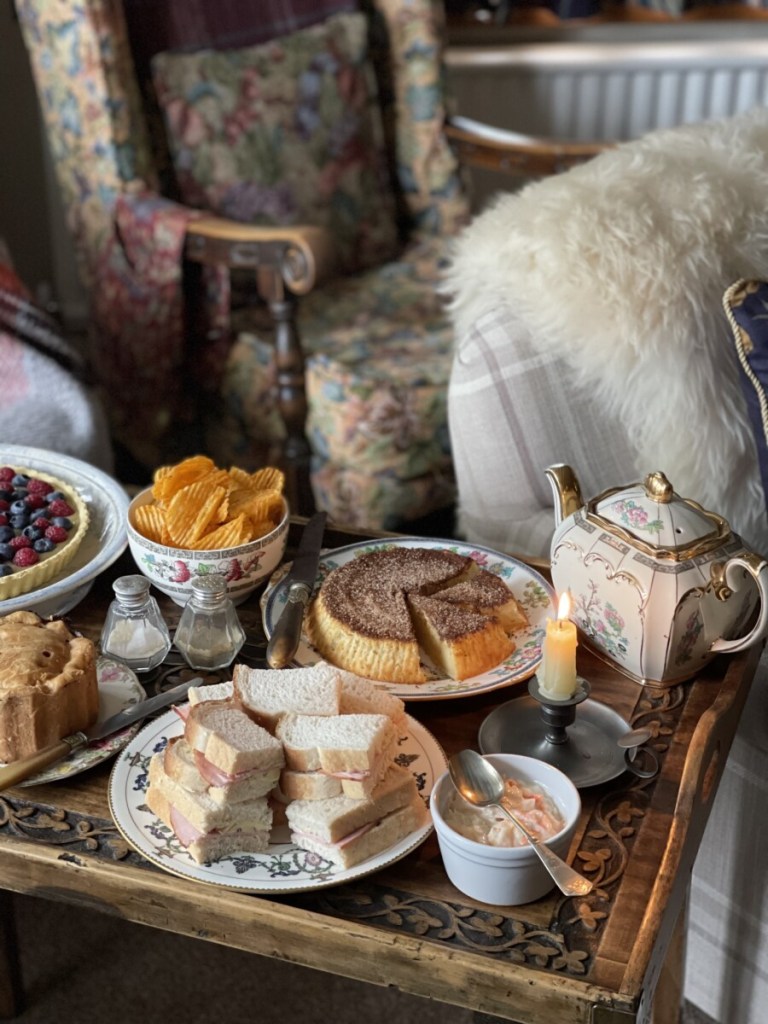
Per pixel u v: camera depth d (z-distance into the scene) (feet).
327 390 5.36
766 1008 3.64
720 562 2.84
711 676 3.03
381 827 2.40
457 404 4.03
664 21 8.05
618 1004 2.12
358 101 6.54
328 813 2.36
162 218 5.56
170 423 6.20
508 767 2.48
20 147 8.27
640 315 3.80
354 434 5.34
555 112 8.29
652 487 2.94
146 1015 3.90
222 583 2.95
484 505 4.12
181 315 5.73
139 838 2.44
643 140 4.49
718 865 3.65
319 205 6.40
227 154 6.09
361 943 2.25
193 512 3.16
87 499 3.64
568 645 2.61
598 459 3.99
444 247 6.73
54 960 4.09
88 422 5.14
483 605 3.10
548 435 3.94
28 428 4.97
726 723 2.80
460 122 6.68
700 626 2.86
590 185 4.03
